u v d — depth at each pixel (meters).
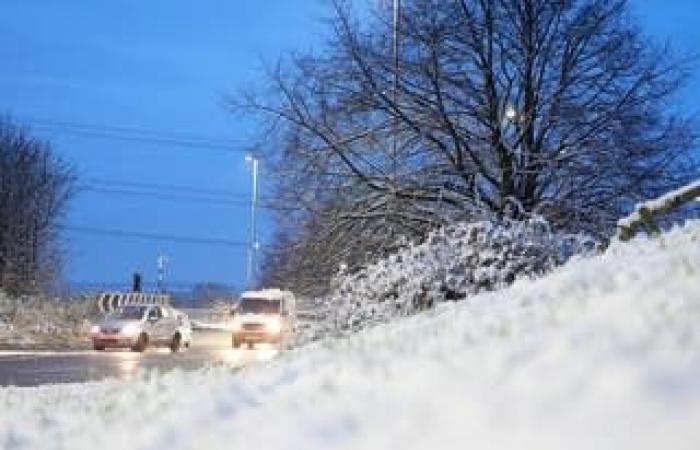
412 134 27.73
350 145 27.91
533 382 5.42
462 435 4.98
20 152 64.25
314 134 28.00
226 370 11.34
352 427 5.59
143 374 11.83
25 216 62.62
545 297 8.84
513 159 27.80
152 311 40.00
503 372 5.80
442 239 19.48
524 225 19.69
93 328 39.31
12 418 8.72
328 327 19.59
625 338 5.69
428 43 27.44
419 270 18.78
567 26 28.09
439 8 27.53
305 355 10.10
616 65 28.28
